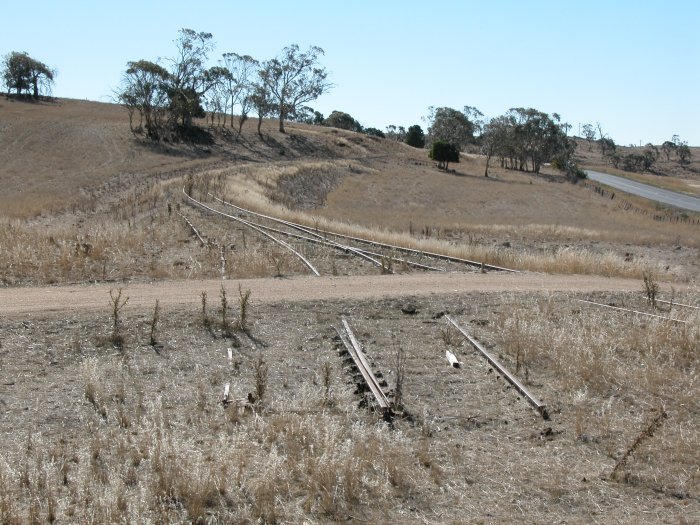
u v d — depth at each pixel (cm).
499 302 1666
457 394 1114
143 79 10712
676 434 987
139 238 2375
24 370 1127
